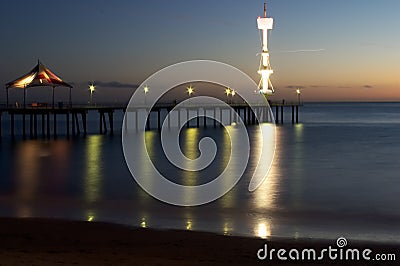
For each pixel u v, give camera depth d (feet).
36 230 55.42
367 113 575.38
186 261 42.04
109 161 129.08
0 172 108.99
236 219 63.62
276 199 78.38
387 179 99.50
